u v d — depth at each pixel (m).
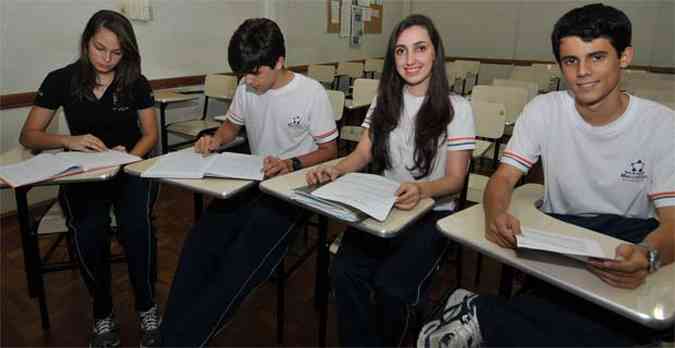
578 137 1.17
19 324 1.68
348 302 1.29
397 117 1.46
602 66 1.02
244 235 1.45
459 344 1.06
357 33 5.78
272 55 1.56
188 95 3.32
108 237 1.58
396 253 1.30
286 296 1.91
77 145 1.59
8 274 2.03
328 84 4.66
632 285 0.80
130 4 3.12
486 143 2.33
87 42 1.67
